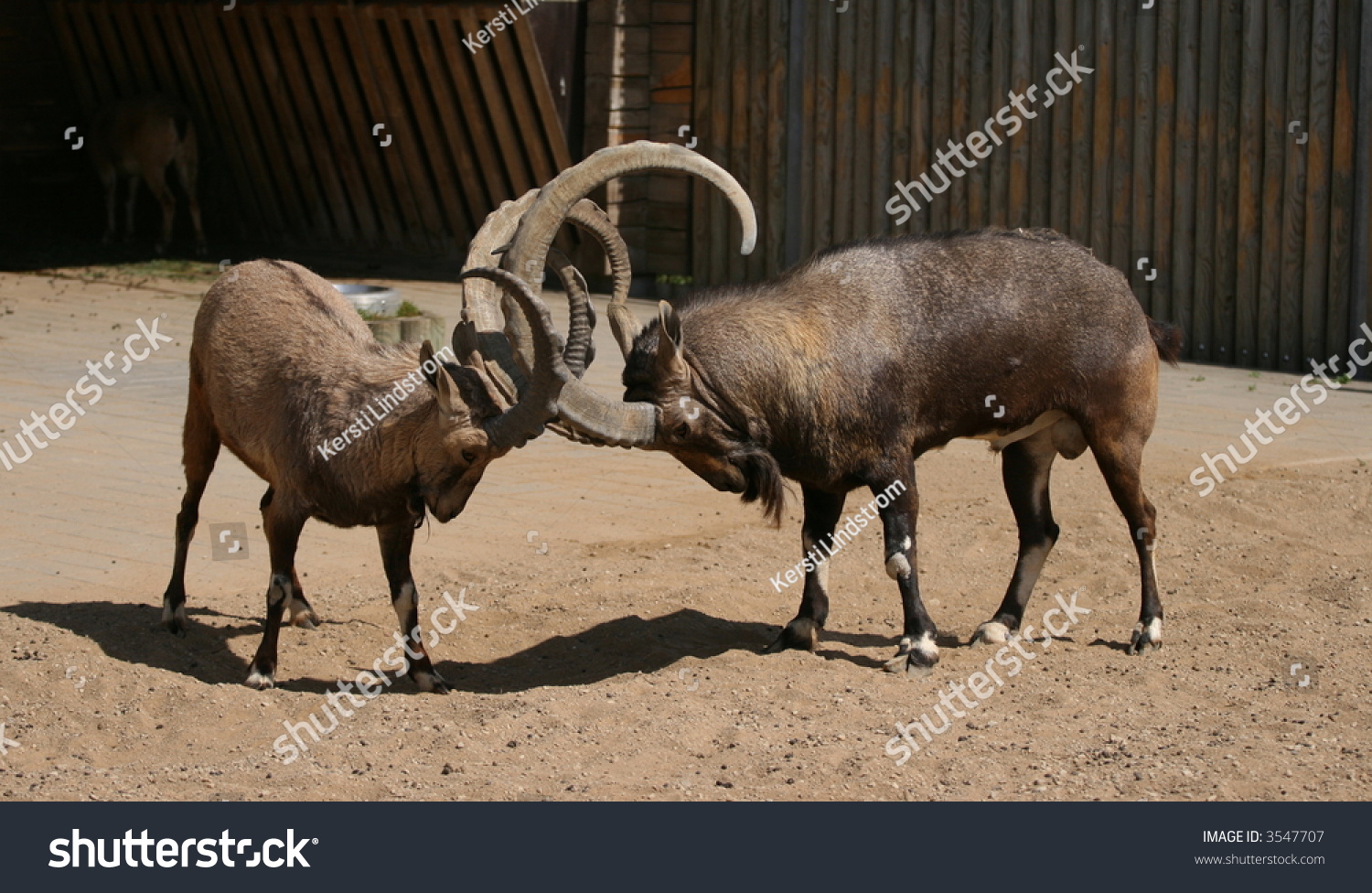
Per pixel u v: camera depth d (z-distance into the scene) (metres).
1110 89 15.09
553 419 6.43
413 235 21.33
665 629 7.37
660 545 8.88
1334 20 13.70
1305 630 7.16
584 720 6.05
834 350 6.51
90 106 22.94
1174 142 14.84
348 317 6.90
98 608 7.42
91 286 18.70
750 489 6.67
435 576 8.23
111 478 10.11
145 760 5.75
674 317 6.21
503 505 9.75
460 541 8.92
